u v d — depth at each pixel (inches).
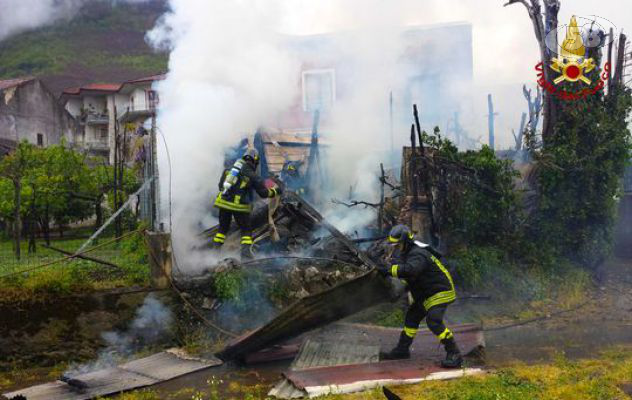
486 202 379.2
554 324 324.2
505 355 269.0
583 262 410.9
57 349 268.5
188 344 286.5
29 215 459.2
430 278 247.4
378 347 274.2
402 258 253.8
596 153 400.5
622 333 304.5
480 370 239.0
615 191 410.6
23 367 260.7
